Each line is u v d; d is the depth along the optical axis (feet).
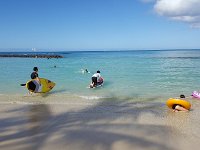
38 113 35.22
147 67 110.01
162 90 53.11
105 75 78.02
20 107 38.75
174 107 37.14
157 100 43.75
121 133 26.76
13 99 44.52
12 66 123.95
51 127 29.04
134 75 78.23
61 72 89.92
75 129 28.19
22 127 29.04
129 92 50.72
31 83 48.42
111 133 26.81
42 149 22.66
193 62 147.43
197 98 44.39
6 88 55.42
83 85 58.95
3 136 26.12
